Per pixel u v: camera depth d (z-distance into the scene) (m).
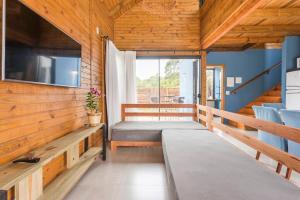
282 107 4.56
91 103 3.27
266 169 1.71
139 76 5.83
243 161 1.92
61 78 2.43
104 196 2.26
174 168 1.74
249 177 1.55
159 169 3.05
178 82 6.25
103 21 4.55
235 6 3.05
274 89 6.91
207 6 4.72
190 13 5.54
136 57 5.63
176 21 5.54
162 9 5.54
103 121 4.43
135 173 2.90
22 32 1.71
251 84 7.26
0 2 1.48
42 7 2.11
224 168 1.74
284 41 5.13
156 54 5.59
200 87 5.53
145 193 2.32
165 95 6.00
